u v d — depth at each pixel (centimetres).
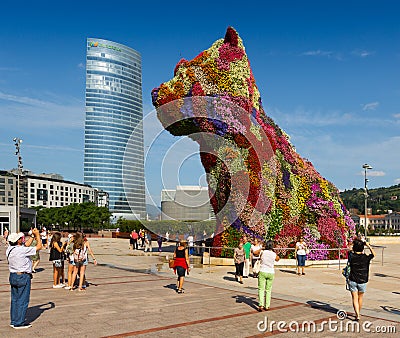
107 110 13062
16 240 733
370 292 1178
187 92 1709
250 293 1102
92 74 13012
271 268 906
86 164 12900
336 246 1836
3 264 1825
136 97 13838
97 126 12950
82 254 1107
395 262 2125
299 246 1527
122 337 682
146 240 2617
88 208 8094
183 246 1120
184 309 893
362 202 15512
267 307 904
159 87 1753
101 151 12975
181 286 1094
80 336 682
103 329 724
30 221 8125
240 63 1714
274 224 1712
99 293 1077
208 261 1725
